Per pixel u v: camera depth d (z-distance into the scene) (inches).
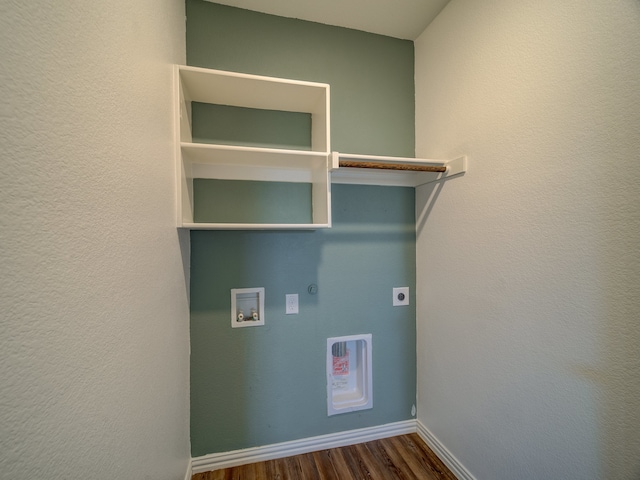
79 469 16.6
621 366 27.1
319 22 57.6
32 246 13.5
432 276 58.1
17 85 12.7
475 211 46.2
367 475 51.6
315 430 58.4
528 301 36.9
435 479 50.6
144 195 28.2
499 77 41.1
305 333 57.7
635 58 25.9
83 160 17.8
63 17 16.0
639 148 25.7
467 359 48.3
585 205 30.1
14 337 12.3
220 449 53.4
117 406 21.7
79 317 17.0
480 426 45.4
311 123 57.4
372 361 61.6
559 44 32.6
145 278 28.2
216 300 53.1
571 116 31.4
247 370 54.7
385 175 57.2
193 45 50.9
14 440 12.1
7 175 12.1
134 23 26.3
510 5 39.0
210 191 52.4
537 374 35.8
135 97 26.3
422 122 60.9
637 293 25.9
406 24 58.4
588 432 30.0
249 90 47.9
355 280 60.6
